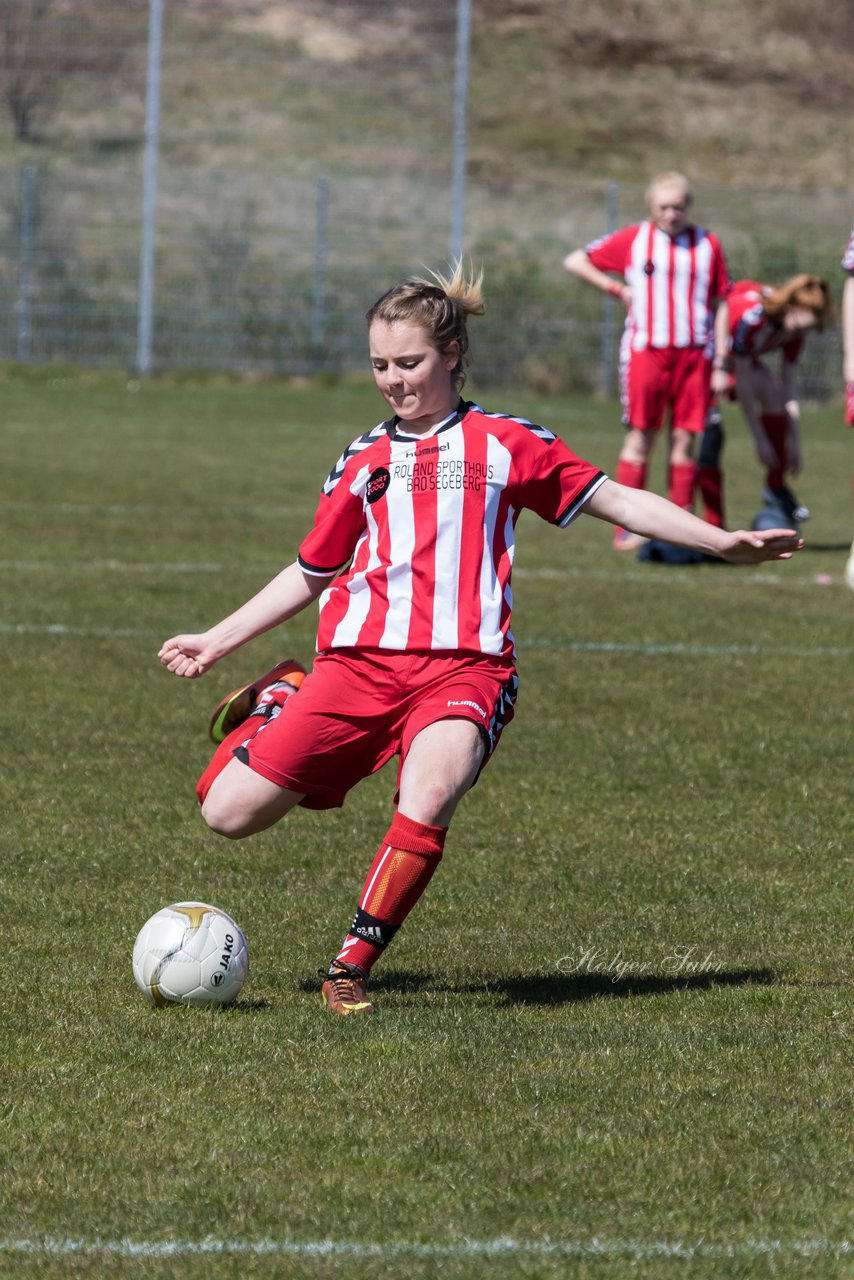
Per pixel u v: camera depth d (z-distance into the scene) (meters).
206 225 129.50
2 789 23.02
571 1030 14.66
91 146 139.38
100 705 28.14
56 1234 10.66
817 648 34.69
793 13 170.62
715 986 16.09
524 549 48.81
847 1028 14.84
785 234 132.88
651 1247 10.55
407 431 15.59
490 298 114.62
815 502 60.75
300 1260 10.34
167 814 22.14
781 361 49.34
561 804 23.19
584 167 147.38
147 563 42.38
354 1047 14.07
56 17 147.50
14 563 41.75
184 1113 12.61
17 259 121.69
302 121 146.25
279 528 49.34
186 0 152.75
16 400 94.62
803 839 21.67
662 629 36.34
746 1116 12.67
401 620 15.23
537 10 165.88
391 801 23.50
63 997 15.30
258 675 30.89
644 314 45.56
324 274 120.12
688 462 46.41
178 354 115.19
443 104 150.38
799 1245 10.61
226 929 15.34
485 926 18.05
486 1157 11.88
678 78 160.38
